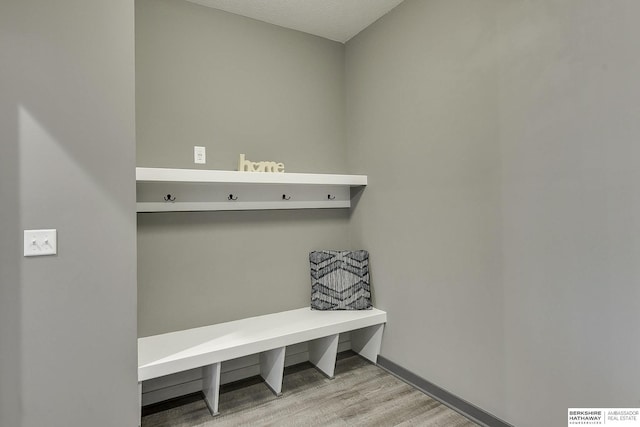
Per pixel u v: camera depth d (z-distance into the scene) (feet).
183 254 7.49
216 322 7.82
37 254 4.99
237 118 8.14
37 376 5.00
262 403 7.14
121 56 5.52
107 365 5.43
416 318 7.66
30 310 4.96
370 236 8.95
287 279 8.77
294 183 7.79
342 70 9.66
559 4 5.12
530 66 5.49
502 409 5.98
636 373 4.43
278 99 8.71
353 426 6.32
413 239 7.70
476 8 6.30
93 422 5.34
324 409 6.88
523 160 5.61
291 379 8.13
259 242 8.39
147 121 7.13
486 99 6.16
